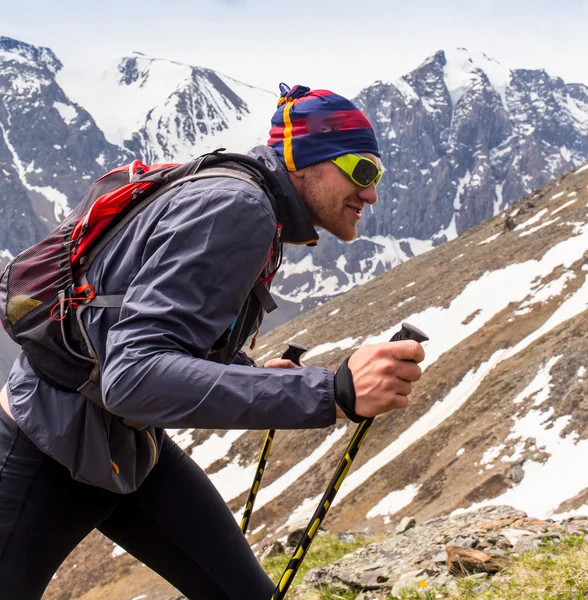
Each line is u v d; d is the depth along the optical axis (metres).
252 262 2.58
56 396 2.80
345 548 9.54
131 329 2.44
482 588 4.34
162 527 3.34
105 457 2.83
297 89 3.03
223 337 2.84
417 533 6.45
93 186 3.02
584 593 3.77
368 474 93.06
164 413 2.37
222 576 3.41
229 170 2.75
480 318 122.88
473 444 80.75
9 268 2.83
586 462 67.06
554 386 82.12
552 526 5.65
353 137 2.94
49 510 2.90
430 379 107.88
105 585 94.44
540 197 177.50
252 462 113.81
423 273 175.12
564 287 118.00
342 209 3.06
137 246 2.66
